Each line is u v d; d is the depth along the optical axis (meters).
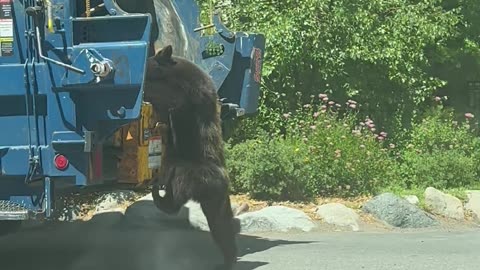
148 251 10.27
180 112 7.89
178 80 7.92
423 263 9.48
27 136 7.57
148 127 8.50
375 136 15.56
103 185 8.43
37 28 7.43
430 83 17.83
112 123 7.43
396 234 12.03
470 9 19.02
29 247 10.63
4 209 7.71
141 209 12.11
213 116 8.06
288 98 16.48
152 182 8.60
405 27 17.17
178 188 7.78
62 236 11.42
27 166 7.56
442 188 15.41
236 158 13.57
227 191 8.05
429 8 17.78
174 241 10.95
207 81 8.09
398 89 17.48
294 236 11.71
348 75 16.95
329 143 14.23
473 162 16.08
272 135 15.64
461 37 19.11
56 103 7.47
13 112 7.59
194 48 11.01
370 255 9.99
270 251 10.27
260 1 16.48
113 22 7.31
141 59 7.19
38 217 7.66
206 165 7.81
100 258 9.91
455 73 19.48
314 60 16.52
